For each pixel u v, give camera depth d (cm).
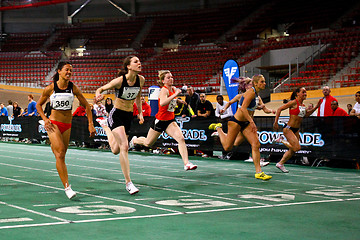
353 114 1106
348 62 2417
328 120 1062
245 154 1266
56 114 603
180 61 3272
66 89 600
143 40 3781
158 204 564
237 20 3684
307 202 591
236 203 577
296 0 3525
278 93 2286
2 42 4012
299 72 2459
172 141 1396
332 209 543
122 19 4128
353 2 3222
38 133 1881
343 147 1039
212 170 988
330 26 3141
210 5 3978
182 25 3850
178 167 1045
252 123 816
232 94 1336
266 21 3481
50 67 3516
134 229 428
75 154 1396
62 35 4009
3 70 3509
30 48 3928
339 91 2008
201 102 1344
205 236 406
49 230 418
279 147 1141
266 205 565
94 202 573
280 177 876
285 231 430
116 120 661
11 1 4153
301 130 1106
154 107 1525
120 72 663
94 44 3888
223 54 3173
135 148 1531
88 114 644
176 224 452
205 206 554
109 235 403
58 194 636
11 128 2023
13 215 486
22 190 671
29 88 3159
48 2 3572
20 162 1116
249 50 3106
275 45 2908
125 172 643
